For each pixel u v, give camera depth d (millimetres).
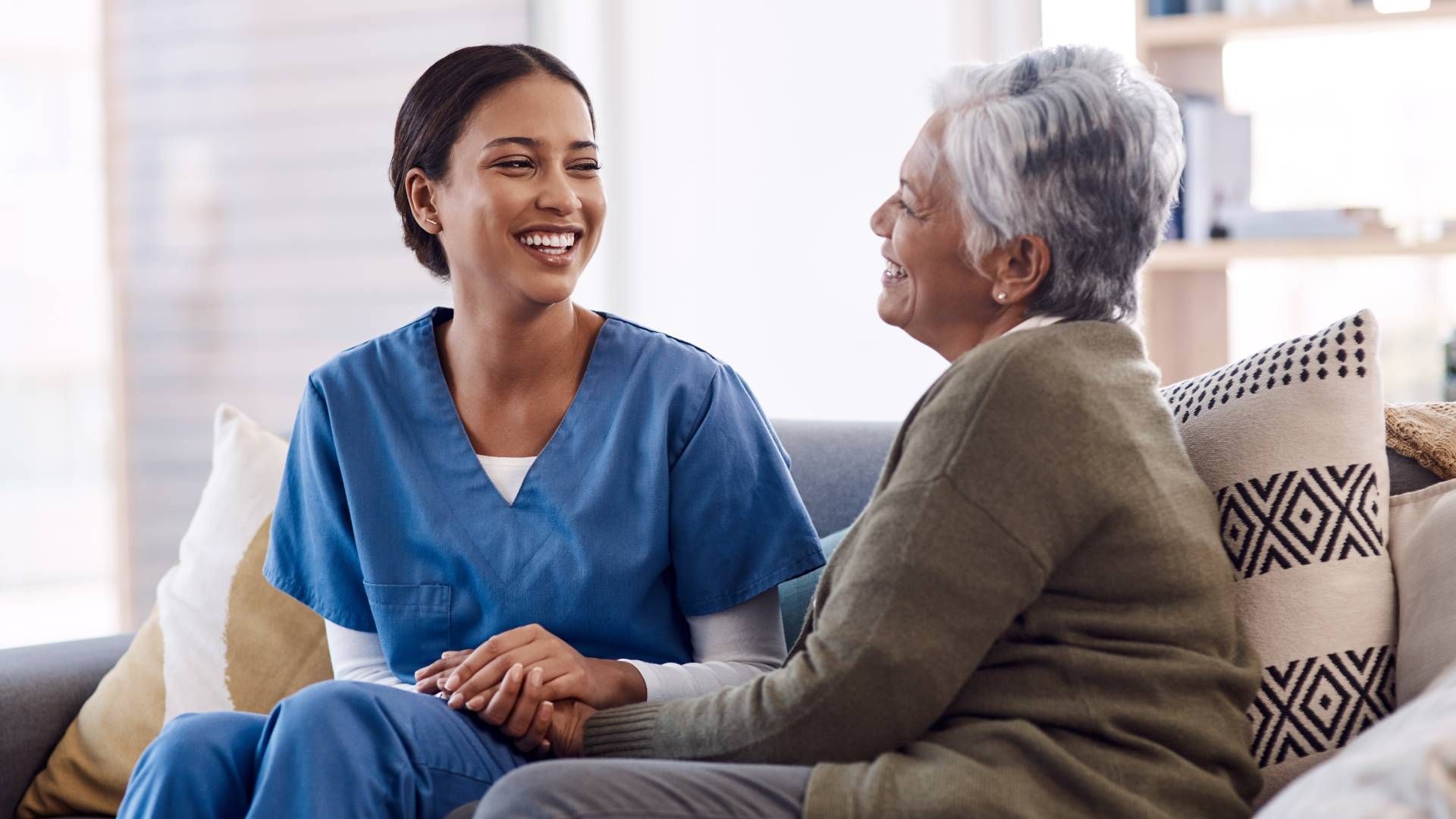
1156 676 1146
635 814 1100
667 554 1549
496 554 1534
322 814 1210
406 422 1610
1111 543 1166
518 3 3559
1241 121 2693
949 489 1154
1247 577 1329
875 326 3160
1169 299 2865
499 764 1360
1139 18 2717
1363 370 1361
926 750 1147
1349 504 1328
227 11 3758
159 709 1785
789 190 3232
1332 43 2791
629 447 1561
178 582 1897
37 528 5090
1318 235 2598
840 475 1905
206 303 3801
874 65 3119
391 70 3672
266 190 3756
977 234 1302
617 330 1635
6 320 4758
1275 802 1009
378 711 1269
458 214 1550
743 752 1225
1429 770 881
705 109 3314
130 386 3842
